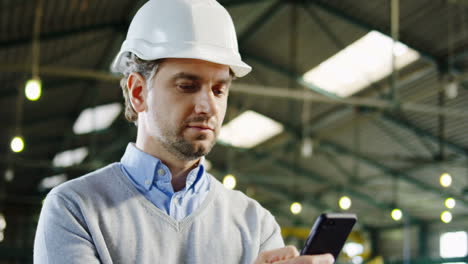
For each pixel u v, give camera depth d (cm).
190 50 119
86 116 1427
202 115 118
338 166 1619
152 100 122
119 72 137
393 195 1734
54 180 1892
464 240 1708
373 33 1027
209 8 125
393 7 834
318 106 1323
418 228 1872
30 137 1464
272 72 1245
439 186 1542
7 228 1966
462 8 900
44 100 1202
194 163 129
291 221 2134
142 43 125
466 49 990
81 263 114
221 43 123
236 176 1620
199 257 123
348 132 1400
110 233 119
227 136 1509
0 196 1872
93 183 124
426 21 959
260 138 1528
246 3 960
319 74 1191
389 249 2006
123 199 123
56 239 117
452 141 1271
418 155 1388
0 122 1292
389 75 1098
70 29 898
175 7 124
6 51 895
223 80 122
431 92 930
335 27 1048
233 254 128
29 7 782
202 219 127
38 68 844
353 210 1950
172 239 122
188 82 119
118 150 1659
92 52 1037
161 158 126
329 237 112
